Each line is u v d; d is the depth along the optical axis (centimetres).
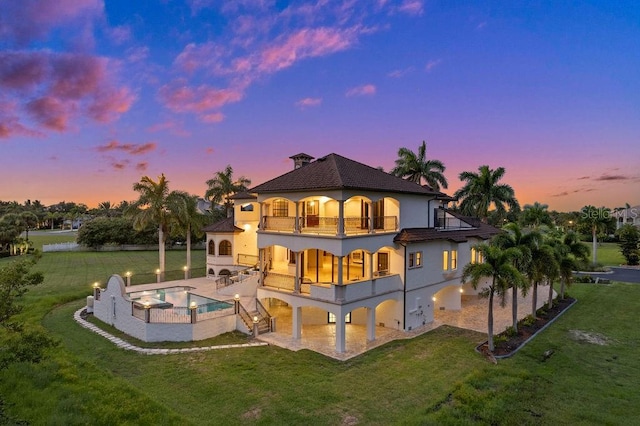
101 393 1454
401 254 2408
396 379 1661
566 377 1691
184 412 1369
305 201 2692
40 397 1396
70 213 15900
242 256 3678
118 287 2419
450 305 2938
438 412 1358
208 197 5794
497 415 1353
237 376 1681
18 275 1380
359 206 2575
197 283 3581
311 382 1623
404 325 2398
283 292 2300
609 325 2509
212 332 2272
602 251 7112
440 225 3105
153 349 2034
